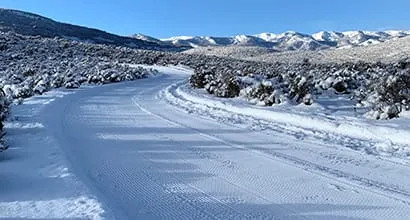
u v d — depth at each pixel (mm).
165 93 26703
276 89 19750
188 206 6574
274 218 6105
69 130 13070
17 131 12273
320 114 15508
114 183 7711
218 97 23250
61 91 28516
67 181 7383
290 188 7438
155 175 8234
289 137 12070
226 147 10773
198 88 29344
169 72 58750
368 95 17266
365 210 6391
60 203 6312
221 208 6496
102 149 10453
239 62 75625
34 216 5809
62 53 70750
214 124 14500
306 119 14391
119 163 9109
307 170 8570
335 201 6781
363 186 7516
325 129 13250
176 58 82688
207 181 7859
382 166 8859
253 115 16516
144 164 9055
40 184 7258
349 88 22609
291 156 9773
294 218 6102
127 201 6773
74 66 53219
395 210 6383
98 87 32781
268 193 7184
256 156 9797
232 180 7922
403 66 27594
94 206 6164
